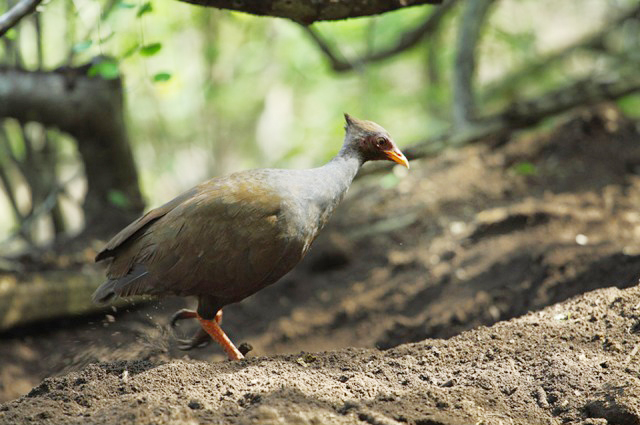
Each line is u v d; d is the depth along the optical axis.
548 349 6.54
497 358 6.45
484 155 14.75
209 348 11.37
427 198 14.03
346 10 7.74
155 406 5.39
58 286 11.63
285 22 19.89
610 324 6.89
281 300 12.64
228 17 19.89
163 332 9.11
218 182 6.89
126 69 17.81
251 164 24.02
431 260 12.03
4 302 11.14
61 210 15.62
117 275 6.96
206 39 20.17
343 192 7.28
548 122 14.84
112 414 5.33
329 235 13.69
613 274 8.87
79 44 9.38
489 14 17.22
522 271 10.09
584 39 20.42
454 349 6.62
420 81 23.25
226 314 12.48
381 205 14.52
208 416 5.29
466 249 11.91
